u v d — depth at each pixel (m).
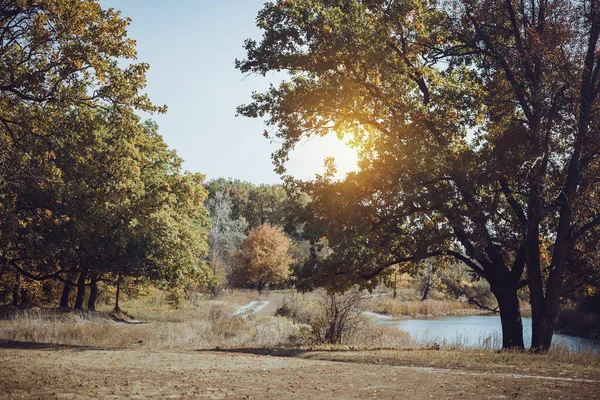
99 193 24.78
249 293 60.28
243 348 19.19
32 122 18.91
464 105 19.47
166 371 10.89
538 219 18.44
